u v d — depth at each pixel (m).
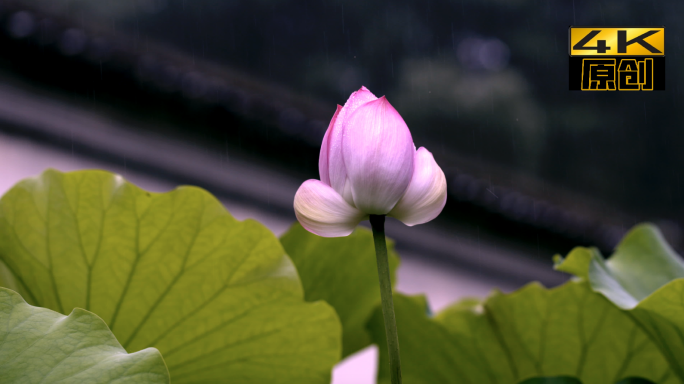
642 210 21.67
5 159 13.58
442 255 18.08
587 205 21.19
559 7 20.94
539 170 20.89
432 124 19.98
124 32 16.72
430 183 1.76
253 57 19.03
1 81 15.18
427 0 20.25
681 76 21.05
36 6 15.23
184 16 18.12
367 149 1.75
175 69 16.70
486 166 19.88
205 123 17.08
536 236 19.75
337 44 19.73
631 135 21.44
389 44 19.94
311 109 18.17
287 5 19.48
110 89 16.16
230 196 17.02
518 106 20.34
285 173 17.81
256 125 17.28
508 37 20.94
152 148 16.52
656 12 20.31
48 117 15.26
